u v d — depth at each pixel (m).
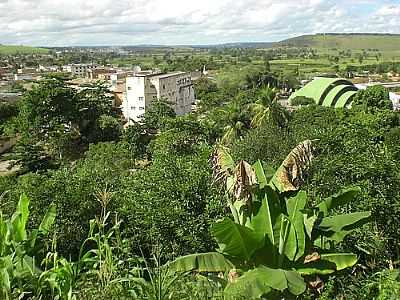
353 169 13.03
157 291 6.16
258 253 7.80
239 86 90.88
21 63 173.00
